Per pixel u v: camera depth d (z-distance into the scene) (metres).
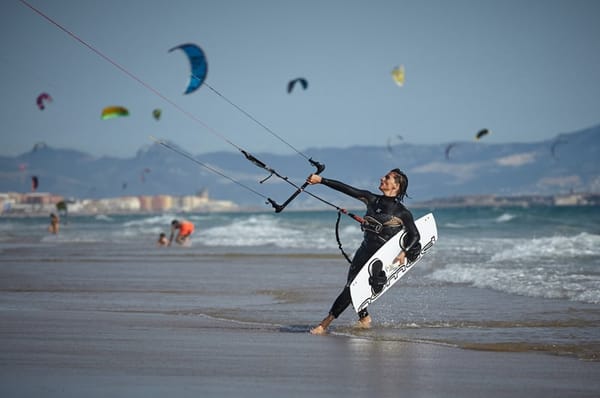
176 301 39.78
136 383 18.84
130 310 36.00
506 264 55.84
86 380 19.11
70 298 41.28
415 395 18.11
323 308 36.69
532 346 25.28
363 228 29.41
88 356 22.44
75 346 24.25
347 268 58.66
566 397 18.11
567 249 66.00
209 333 27.69
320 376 19.97
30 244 104.94
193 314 34.38
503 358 22.89
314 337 27.16
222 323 31.19
